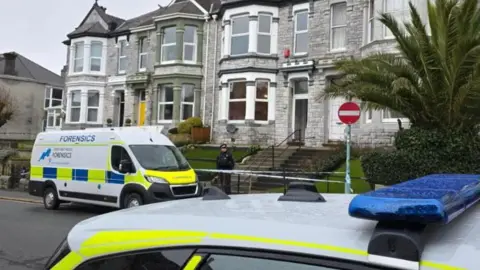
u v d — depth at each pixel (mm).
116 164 11820
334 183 14484
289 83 21578
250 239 1600
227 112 22734
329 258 1419
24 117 42031
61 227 10008
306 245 1486
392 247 1309
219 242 1647
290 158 18172
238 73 22203
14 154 23406
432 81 10477
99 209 13422
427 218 1288
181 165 12102
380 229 1362
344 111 10930
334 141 19688
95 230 2029
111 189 11758
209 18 25172
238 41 22750
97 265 1902
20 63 43875
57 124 36562
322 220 1675
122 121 29688
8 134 40594
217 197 2508
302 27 21562
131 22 30422
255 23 22062
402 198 1375
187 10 25453
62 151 13211
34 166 13883
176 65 25203
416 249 1278
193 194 11727
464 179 1978
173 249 1732
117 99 29766
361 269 1356
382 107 11156
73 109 30734
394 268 1301
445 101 10391
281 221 1687
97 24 30812
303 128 21344
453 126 10625
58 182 13102
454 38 10016
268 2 22031
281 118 21703
